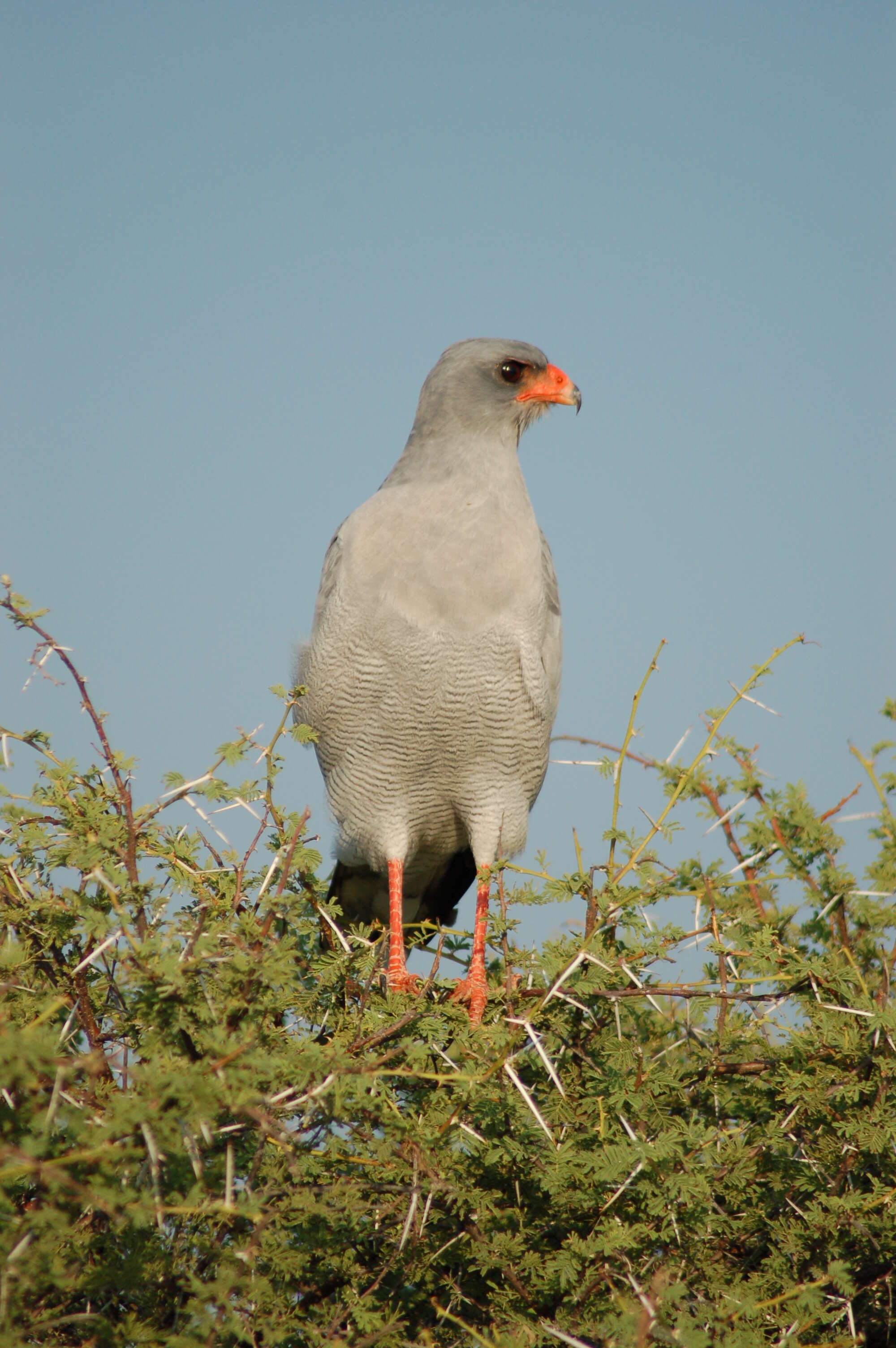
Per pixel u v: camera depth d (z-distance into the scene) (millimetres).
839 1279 4359
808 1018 5391
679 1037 6023
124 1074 4340
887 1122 4980
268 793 5207
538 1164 4984
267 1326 4219
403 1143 4676
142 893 4938
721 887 5863
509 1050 4945
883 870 5871
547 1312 4773
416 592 8578
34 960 5160
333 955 5711
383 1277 4723
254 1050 3938
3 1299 3414
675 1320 4414
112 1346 4020
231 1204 3611
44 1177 3418
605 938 5699
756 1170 5238
